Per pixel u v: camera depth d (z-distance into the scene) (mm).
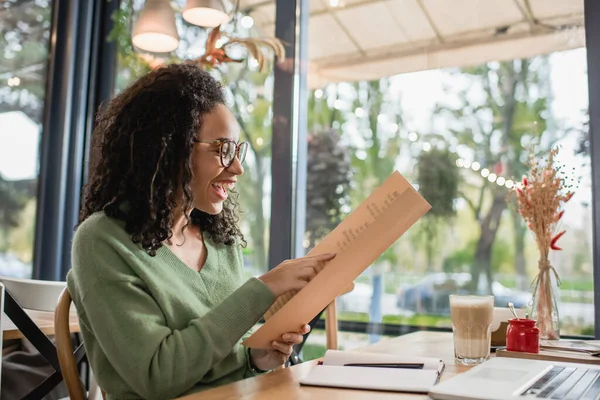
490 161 2189
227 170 1196
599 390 770
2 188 2885
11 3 2949
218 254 1299
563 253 2016
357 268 978
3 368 2012
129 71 2984
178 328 1071
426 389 808
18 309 1594
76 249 1069
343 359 1004
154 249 1107
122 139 1173
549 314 1424
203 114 1198
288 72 2529
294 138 2512
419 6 2377
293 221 2480
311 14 2572
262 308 1021
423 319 2248
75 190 2990
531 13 2176
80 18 3074
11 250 2898
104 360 1051
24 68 2971
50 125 3002
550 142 2090
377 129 2404
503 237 2137
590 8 2020
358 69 2465
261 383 884
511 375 859
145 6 2410
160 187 1130
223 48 2561
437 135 2291
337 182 2457
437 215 2258
